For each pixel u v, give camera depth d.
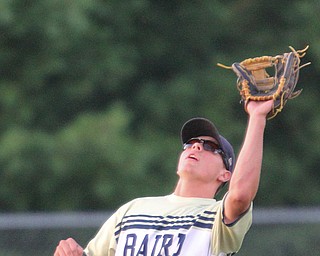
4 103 43.41
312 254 26.83
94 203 41.19
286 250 26.80
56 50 43.88
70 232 26.03
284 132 46.59
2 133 42.84
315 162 46.38
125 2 45.62
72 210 40.81
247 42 47.03
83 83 44.34
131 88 45.50
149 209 14.73
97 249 14.88
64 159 40.81
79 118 41.81
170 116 44.88
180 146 42.94
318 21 46.59
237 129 44.62
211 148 14.81
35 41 43.78
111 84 44.72
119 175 41.03
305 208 43.28
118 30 45.44
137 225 14.63
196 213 14.45
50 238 25.98
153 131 44.06
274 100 13.77
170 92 45.16
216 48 47.06
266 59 13.88
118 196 41.00
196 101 45.25
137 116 44.84
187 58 46.69
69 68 44.28
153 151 42.12
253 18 47.06
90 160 40.91
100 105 44.88
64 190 41.06
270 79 13.86
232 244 14.07
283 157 46.12
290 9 46.59
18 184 40.78
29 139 41.00
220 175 14.83
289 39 46.59
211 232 14.20
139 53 46.00
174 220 14.48
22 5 43.19
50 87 44.25
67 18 43.28
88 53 44.41
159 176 41.69
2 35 43.44
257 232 26.88
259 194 45.03
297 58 13.93
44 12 43.25
